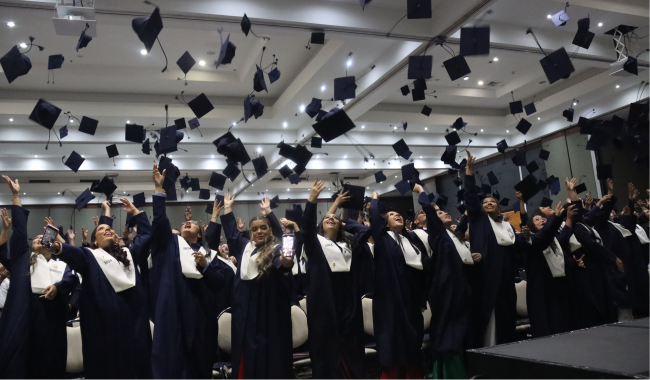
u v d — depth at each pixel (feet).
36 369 10.28
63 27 12.33
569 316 13.00
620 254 16.76
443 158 17.66
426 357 12.88
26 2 13.23
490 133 34.96
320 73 22.21
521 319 15.02
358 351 10.61
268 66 23.27
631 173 31.14
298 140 30.73
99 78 22.58
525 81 27.32
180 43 20.84
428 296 12.39
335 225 11.65
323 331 9.68
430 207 12.03
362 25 17.21
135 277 10.66
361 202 11.80
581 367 4.43
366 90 23.13
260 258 9.64
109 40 20.13
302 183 49.96
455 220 44.91
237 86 25.48
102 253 10.39
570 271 13.74
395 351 10.86
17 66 13.53
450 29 17.81
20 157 34.09
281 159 35.40
